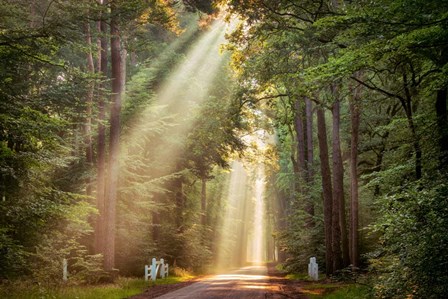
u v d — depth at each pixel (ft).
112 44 75.92
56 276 63.77
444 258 31.45
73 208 62.08
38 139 59.11
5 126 52.11
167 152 110.11
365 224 93.04
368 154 102.68
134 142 97.71
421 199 35.53
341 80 54.24
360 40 34.78
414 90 57.31
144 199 101.96
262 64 67.46
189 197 145.48
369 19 31.17
